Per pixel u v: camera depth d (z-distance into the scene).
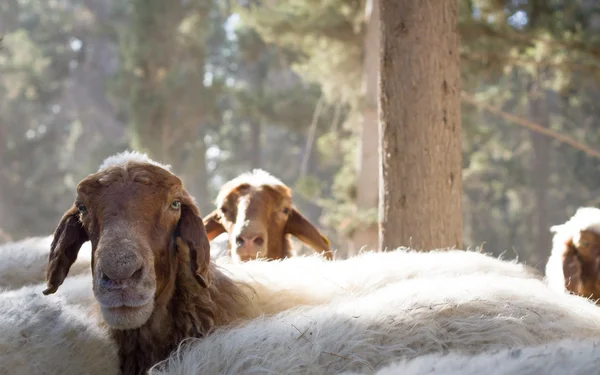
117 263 3.16
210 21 35.62
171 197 3.54
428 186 5.43
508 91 26.78
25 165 41.44
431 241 5.43
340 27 16.73
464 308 3.47
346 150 17.75
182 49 34.09
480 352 3.21
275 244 6.35
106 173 3.50
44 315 3.62
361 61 16.88
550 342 3.23
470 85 19.72
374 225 11.20
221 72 45.75
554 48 14.05
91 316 3.93
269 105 29.66
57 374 3.35
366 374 2.98
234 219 6.31
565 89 16.36
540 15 14.10
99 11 53.84
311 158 39.62
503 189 39.91
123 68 34.97
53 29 48.19
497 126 38.47
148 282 3.27
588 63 14.20
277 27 17.14
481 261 4.59
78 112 53.56
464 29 13.48
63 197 42.75
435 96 5.45
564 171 42.12
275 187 6.43
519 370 2.53
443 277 4.05
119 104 41.25
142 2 32.59
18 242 5.79
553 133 12.12
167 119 32.12
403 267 4.36
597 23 19.62
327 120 28.41
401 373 2.75
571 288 4.97
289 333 3.34
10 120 41.28
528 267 4.91
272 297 4.04
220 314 3.79
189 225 3.63
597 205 37.91
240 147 45.53
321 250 6.55
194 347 3.45
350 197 14.40
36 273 5.02
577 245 5.00
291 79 50.50
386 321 3.37
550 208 45.00
